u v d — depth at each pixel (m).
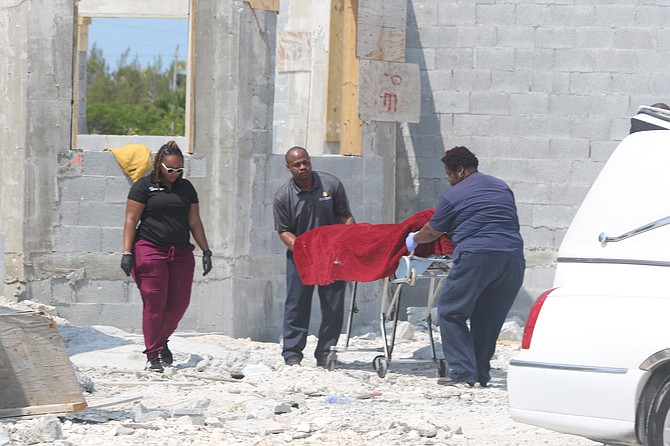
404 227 22.34
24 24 28.28
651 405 13.48
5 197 28.47
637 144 14.50
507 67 35.25
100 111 118.50
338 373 22.83
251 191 29.58
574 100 35.09
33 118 28.33
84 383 20.08
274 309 30.36
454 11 35.41
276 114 38.50
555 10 35.12
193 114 29.23
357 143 32.62
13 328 17.05
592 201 14.60
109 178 28.75
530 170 35.25
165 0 45.75
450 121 35.50
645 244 14.00
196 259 29.09
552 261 35.16
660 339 13.42
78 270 28.64
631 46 34.88
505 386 22.55
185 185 23.38
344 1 32.62
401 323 31.05
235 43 29.11
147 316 22.97
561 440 16.50
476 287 21.55
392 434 16.55
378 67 33.03
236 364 23.97
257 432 16.55
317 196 23.98
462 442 16.23
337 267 22.86
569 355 13.88
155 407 18.67
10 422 16.69
